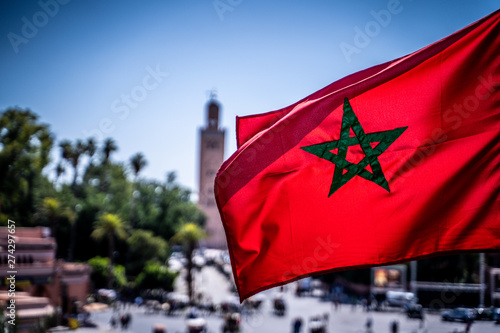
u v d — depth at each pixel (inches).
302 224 286.7
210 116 5713.6
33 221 2460.6
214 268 4141.2
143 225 3683.6
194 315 1934.1
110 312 2137.1
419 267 1072.8
